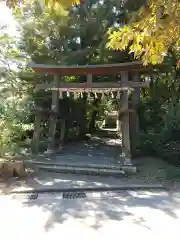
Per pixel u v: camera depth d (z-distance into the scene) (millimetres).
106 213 3896
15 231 3254
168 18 1386
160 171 6375
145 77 9422
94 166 6527
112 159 7527
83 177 6102
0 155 7043
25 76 9508
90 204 4320
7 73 9297
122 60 8859
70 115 10797
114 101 13102
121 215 3811
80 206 4215
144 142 8242
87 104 12914
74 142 11422
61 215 3803
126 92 7660
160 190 5203
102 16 9266
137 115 8055
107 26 9523
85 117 12898
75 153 8578
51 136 8172
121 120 7402
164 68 8000
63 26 8930
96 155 8219
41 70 8250
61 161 7113
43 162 6879
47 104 9953
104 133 14906
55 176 6113
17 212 3914
